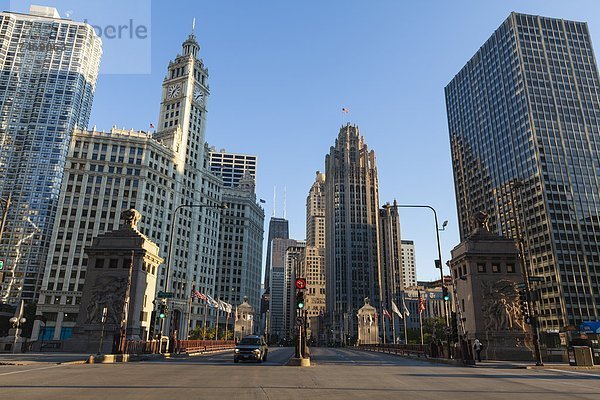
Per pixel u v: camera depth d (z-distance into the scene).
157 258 53.53
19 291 154.25
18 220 161.38
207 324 140.12
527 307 36.16
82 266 109.38
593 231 147.50
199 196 148.12
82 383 16.33
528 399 13.67
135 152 123.25
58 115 173.62
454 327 36.12
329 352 71.12
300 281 31.77
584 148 159.62
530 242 152.62
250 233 191.75
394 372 24.81
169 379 18.55
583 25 179.62
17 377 18.36
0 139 167.38
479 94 192.25
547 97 164.00
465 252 49.34
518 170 162.50
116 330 46.06
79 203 114.62
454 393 15.09
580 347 32.78
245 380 18.69
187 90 149.38
